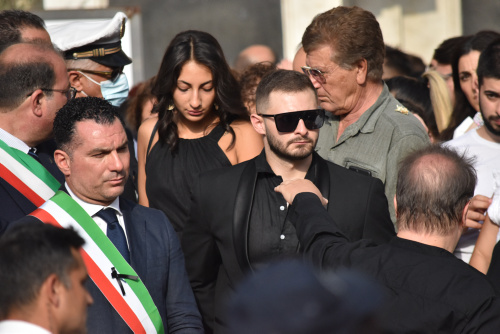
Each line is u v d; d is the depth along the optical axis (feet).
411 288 23.13
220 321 32.09
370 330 10.87
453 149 27.17
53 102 30.91
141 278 28.63
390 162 35.60
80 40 40.65
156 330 27.91
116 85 42.06
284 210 31.14
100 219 28.68
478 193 37.29
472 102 47.14
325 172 31.99
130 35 64.28
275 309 10.69
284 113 30.66
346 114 37.27
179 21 113.60
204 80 37.86
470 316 22.36
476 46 46.85
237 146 39.06
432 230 25.09
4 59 30.53
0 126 30.83
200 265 32.89
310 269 11.52
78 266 18.65
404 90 48.75
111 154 28.12
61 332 18.15
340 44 35.45
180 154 38.58
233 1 114.01
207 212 32.09
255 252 31.01
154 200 38.86
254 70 44.60
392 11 94.68
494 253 28.73
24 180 30.48
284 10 93.76
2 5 84.43
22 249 18.06
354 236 30.99
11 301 17.76
